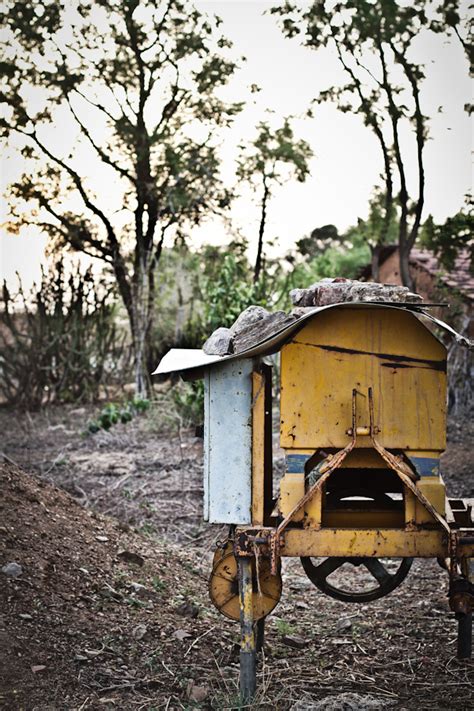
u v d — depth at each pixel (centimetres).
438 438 418
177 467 1141
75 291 1856
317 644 557
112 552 644
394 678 494
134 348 1934
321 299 441
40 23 1908
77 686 455
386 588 509
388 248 2369
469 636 514
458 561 420
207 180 2017
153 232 2019
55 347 1814
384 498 527
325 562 514
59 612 525
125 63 1962
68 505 694
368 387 419
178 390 1481
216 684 477
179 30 1956
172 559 702
